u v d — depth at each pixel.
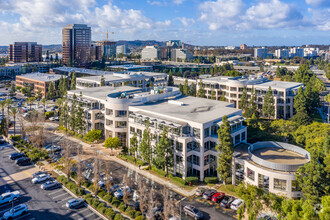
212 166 82.25
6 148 106.56
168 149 79.31
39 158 94.50
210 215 62.50
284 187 63.56
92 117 115.56
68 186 74.75
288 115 150.25
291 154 74.50
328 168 56.47
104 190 74.19
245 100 148.00
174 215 58.72
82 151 101.25
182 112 92.62
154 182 78.50
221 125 73.75
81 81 183.38
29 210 64.62
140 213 62.00
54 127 135.62
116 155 98.50
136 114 94.00
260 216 55.44
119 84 178.75
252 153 75.38
